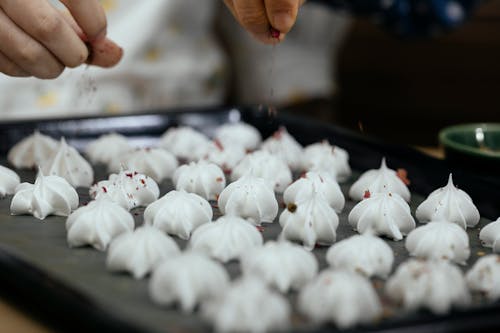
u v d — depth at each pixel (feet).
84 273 1.86
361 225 2.13
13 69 2.21
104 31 2.22
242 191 2.20
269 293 1.65
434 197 2.22
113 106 3.48
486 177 2.32
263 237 2.11
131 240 1.87
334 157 2.51
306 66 3.98
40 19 2.10
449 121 5.01
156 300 1.72
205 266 1.74
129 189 2.27
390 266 1.92
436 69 4.96
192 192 2.34
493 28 4.79
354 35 5.06
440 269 1.77
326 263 1.97
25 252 1.97
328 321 1.67
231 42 3.96
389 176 2.35
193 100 3.74
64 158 2.41
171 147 2.67
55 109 3.34
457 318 1.64
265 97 3.94
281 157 2.57
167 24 3.59
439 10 3.36
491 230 2.08
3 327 1.76
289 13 2.05
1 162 2.54
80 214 2.03
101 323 1.64
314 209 2.07
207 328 1.63
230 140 2.66
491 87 4.89
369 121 5.15
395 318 1.71
